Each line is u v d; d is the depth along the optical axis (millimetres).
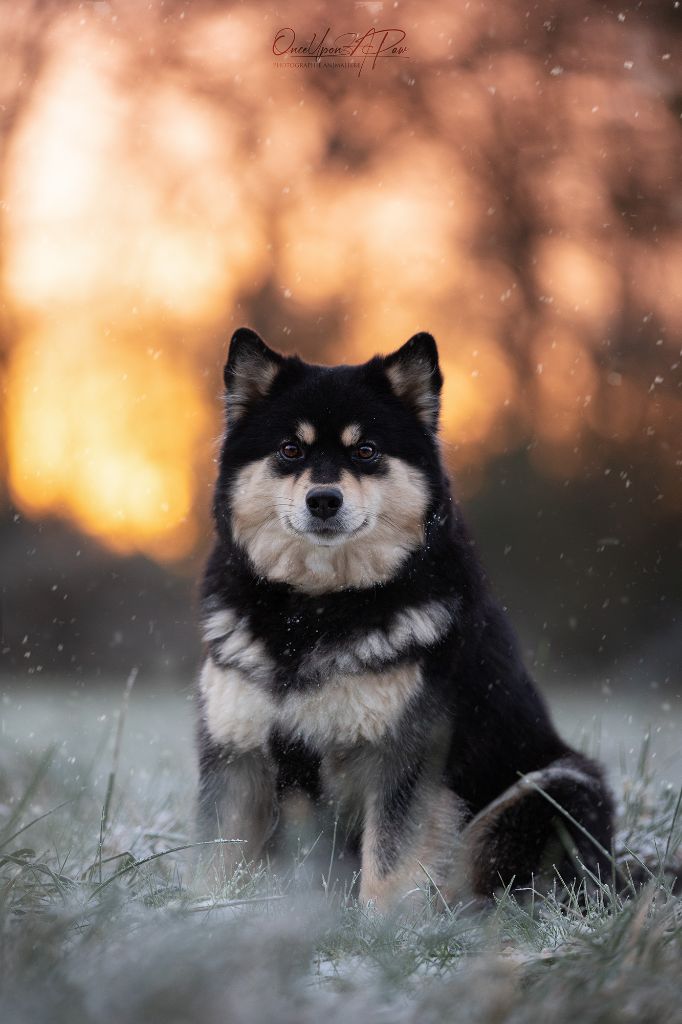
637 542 19547
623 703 15695
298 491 5832
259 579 5922
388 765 5699
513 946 4297
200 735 6016
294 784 5770
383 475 5992
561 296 20781
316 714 5594
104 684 18359
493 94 20984
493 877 5945
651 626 19047
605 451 20047
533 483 19891
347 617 5688
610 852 5926
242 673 5703
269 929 3750
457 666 5859
